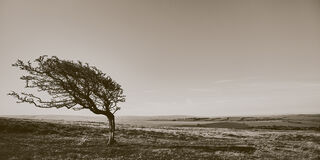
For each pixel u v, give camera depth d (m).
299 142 56.75
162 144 39.81
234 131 95.81
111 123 37.31
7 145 32.78
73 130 56.72
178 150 32.53
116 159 25.34
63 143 37.09
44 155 26.78
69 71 35.12
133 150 31.31
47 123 63.69
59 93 36.31
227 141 52.00
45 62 35.44
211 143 45.12
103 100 36.50
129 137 51.50
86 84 35.44
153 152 30.16
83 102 35.81
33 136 43.91
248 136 71.75
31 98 35.59
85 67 36.09
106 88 36.66
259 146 42.44
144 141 44.22
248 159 28.30
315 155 34.38
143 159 25.61
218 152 32.47
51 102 36.19
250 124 166.00
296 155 33.78
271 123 172.75
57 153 28.28
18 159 24.25
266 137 69.25
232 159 27.67
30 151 28.98
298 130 110.62
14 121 56.66
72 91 35.75
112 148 32.62
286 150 38.94
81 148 32.31
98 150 30.91
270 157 30.91
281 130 109.88
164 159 25.83
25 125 52.59
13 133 46.22
